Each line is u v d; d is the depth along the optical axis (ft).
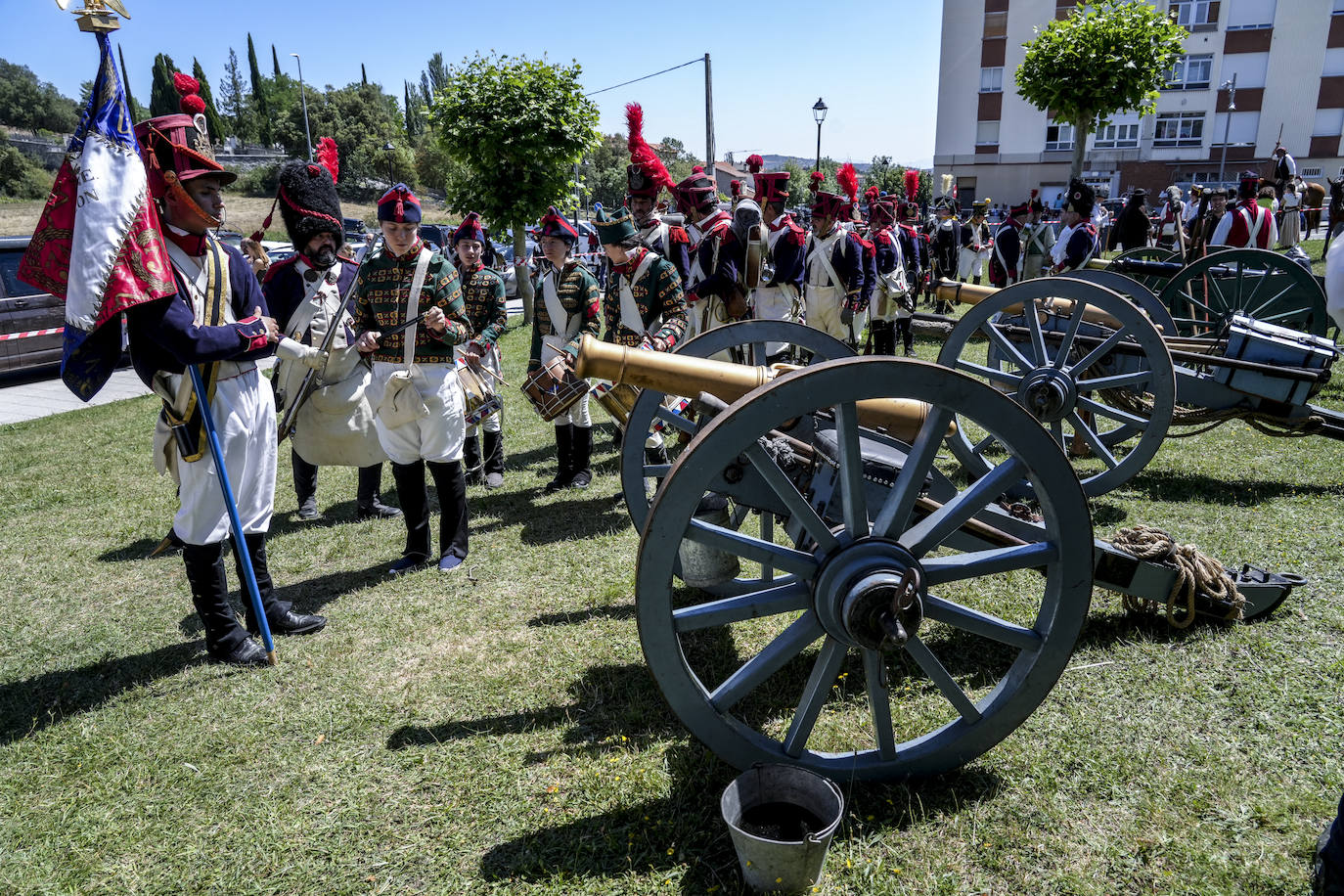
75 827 7.49
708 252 17.11
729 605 6.79
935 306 39.37
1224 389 14.21
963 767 7.65
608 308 14.92
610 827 7.18
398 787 7.85
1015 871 6.54
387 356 12.09
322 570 13.03
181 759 8.40
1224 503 13.61
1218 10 116.26
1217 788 7.25
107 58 8.14
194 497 9.70
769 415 6.18
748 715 8.66
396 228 11.65
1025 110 121.90
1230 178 121.08
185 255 9.27
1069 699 8.57
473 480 17.42
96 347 8.78
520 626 10.84
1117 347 14.70
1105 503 13.85
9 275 33.50
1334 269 5.69
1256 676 8.77
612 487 16.42
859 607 6.45
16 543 14.58
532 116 33.55
